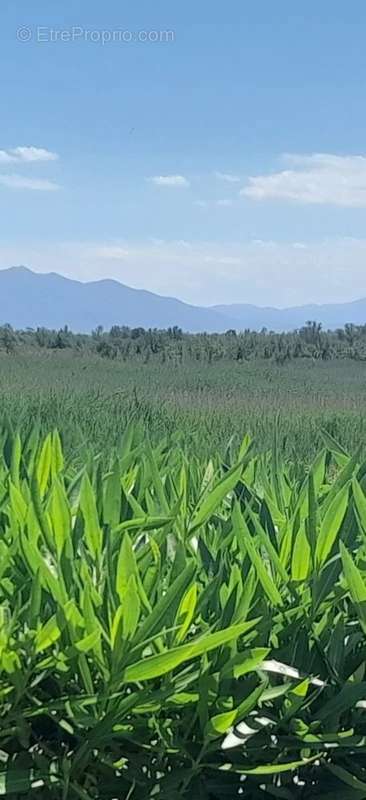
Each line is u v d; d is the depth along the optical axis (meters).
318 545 2.47
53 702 2.19
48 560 2.48
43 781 2.18
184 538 2.61
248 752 2.26
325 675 2.36
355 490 2.55
